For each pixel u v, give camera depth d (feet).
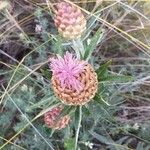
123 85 0.73
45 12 0.82
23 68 0.76
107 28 0.79
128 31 0.78
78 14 0.56
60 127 0.62
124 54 0.81
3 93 0.75
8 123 0.76
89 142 0.71
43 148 0.72
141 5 0.80
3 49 0.83
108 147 0.72
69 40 0.60
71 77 0.53
